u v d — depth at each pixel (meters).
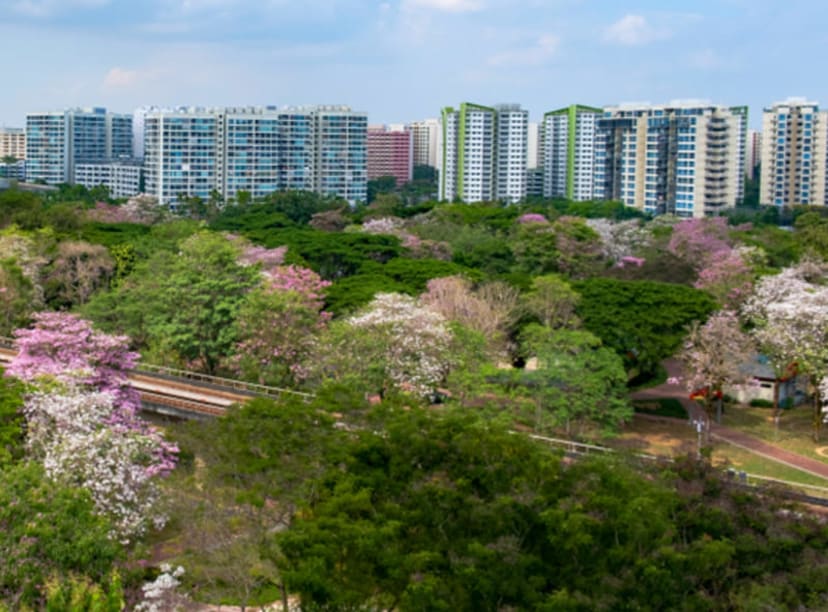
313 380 68.31
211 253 78.56
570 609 31.78
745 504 39.78
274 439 41.22
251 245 106.38
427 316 67.06
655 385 83.06
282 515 39.66
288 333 71.06
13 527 33.72
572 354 67.19
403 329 65.31
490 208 155.12
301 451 40.69
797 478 61.34
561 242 105.62
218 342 74.75
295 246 107.81
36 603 32.50
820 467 64.06
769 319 75.19
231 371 78.38
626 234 131.62
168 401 67.44
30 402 48.88
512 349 77.62
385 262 109.06
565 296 76.88
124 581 38.47
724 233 126.81
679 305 75.94
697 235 122.19
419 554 32.97
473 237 121.94
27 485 36.34
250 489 39.72
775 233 126.50
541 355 65.62
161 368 73.81
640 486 37.38
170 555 45.59
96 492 43.19
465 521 35.72
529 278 90.31
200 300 75.25
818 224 130.00
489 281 88.12
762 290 87.50
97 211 156.62
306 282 83.25
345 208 176.62
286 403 44.59
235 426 42.44
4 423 47.53
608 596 33.00
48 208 129.00
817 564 36.06
